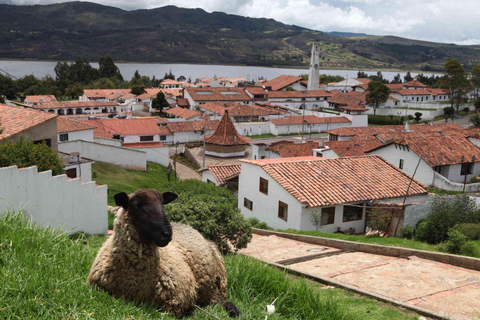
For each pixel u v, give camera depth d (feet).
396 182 78.23
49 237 20.49
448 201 64.90
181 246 17.85
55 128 98.27
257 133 296.71
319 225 69.31
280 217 74.84
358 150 155.02
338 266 36.40
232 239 40.57
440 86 405.59
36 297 13.94
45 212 52.70
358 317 21.53
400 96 390.21
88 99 457.27
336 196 70.64
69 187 55.57
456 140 129.80
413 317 22.52
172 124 269.03
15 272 15.28
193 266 17.74
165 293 15.21
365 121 322.14
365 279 30.99
